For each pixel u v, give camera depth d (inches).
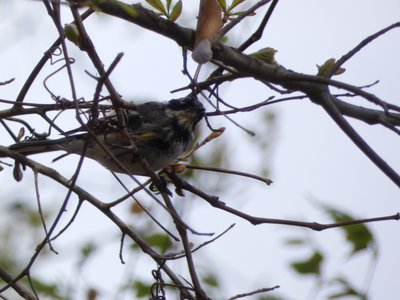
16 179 380.5
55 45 369.4
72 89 306.0
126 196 364.5
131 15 293.4
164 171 388.8
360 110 317.4
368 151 299.1
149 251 365.4
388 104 285.7
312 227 346.0
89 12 365.7
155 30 304.3
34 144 395.9
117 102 336.2
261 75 305.6
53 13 309.0
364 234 405.1
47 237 339.3
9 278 370.9
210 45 292.7
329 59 328.5
